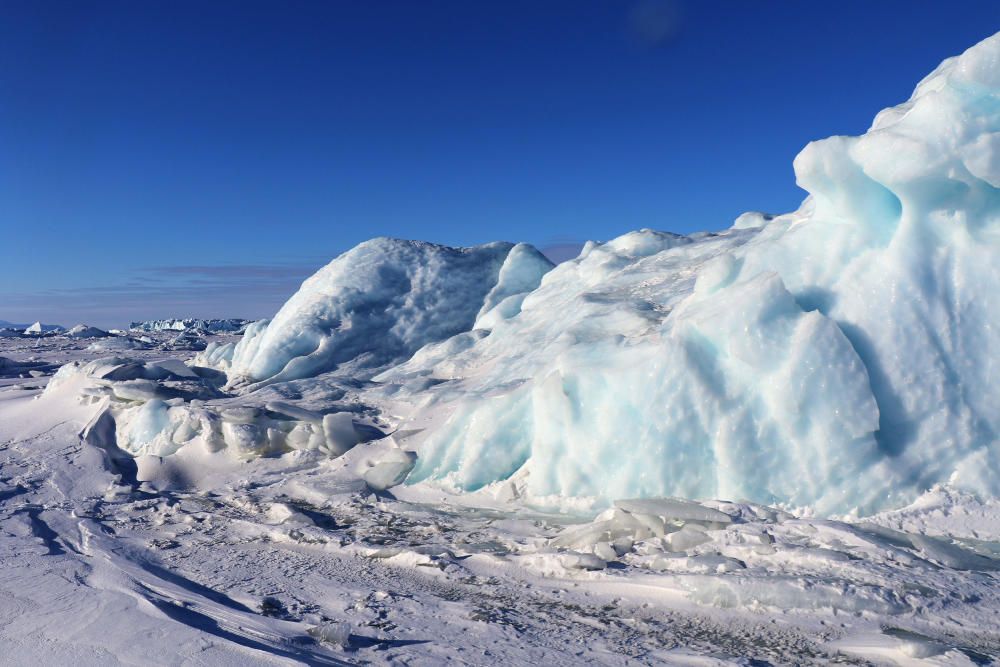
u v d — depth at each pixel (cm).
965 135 642
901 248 700
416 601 500
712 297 779
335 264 1753
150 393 1180
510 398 868
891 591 460
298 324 1586
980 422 647
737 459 680
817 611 448
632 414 740
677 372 722
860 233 739
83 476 970
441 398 1105
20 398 1426
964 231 690
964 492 626
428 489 862
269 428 1028
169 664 382
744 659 387
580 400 782
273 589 534
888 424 665
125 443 1083
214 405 1113
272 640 417
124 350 3325
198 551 656
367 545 652
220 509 827
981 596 460
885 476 640
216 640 414
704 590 479
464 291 1728
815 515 644
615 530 620
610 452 746
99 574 571
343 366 1546
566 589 521
